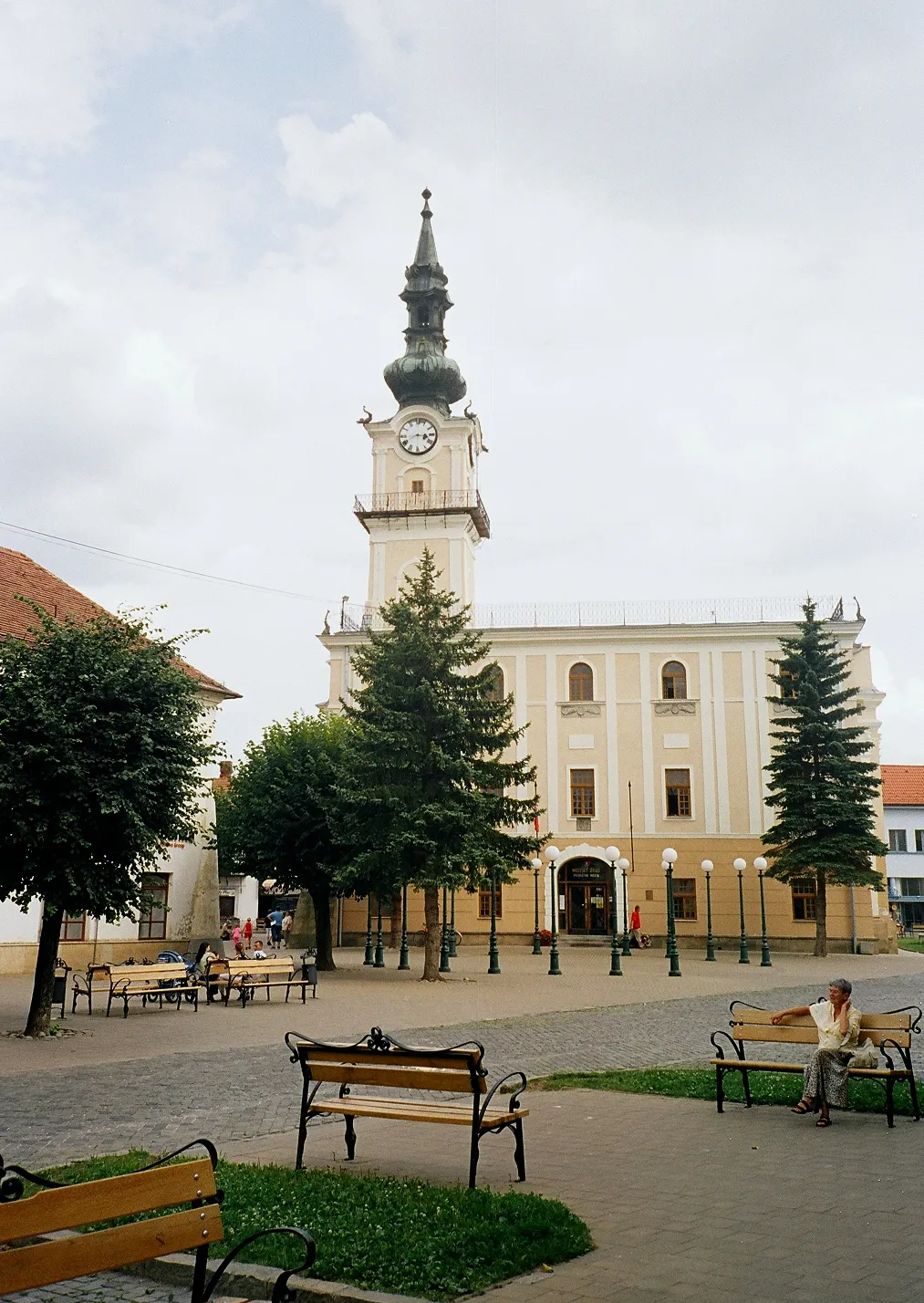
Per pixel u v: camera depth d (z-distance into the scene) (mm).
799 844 43219
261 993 25391
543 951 45625
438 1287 5594
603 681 51500
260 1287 5715
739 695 50406
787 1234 6484
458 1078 7590
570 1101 11164
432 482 55812
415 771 30266
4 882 18094
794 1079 12570
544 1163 8328
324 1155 8664
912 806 79625
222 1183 7367
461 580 54219
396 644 31375
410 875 29375
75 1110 10852
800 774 44250
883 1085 11586
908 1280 5676
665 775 50281
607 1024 19359
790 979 30828
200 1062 14328
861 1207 7055
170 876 32500
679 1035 17734
